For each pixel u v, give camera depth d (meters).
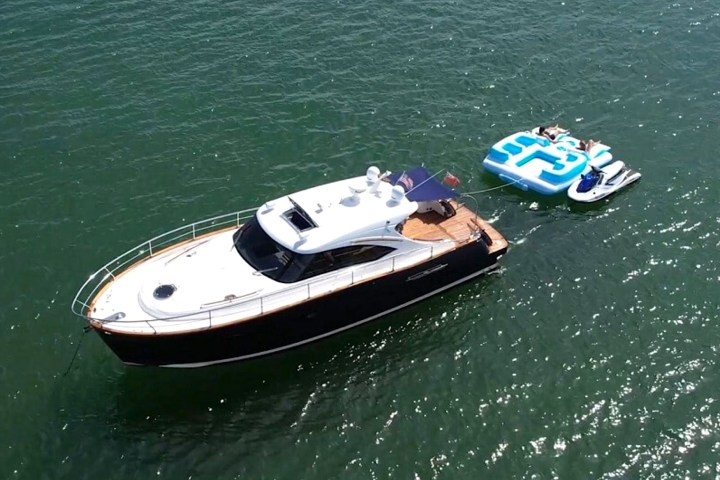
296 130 30.81
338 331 22.33
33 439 19.19
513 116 32.28
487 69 35.00
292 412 20.19
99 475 18.45
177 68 33.94
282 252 21.03
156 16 37.50
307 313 20.88
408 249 22.41
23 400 20.11
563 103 33.16
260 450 19.20
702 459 19.02
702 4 40.44
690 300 23.67
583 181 27.83
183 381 20.88
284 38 36.44
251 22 37.50
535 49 36.50
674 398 20.61
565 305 23.59
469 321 23.05
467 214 25.00
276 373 21.22
